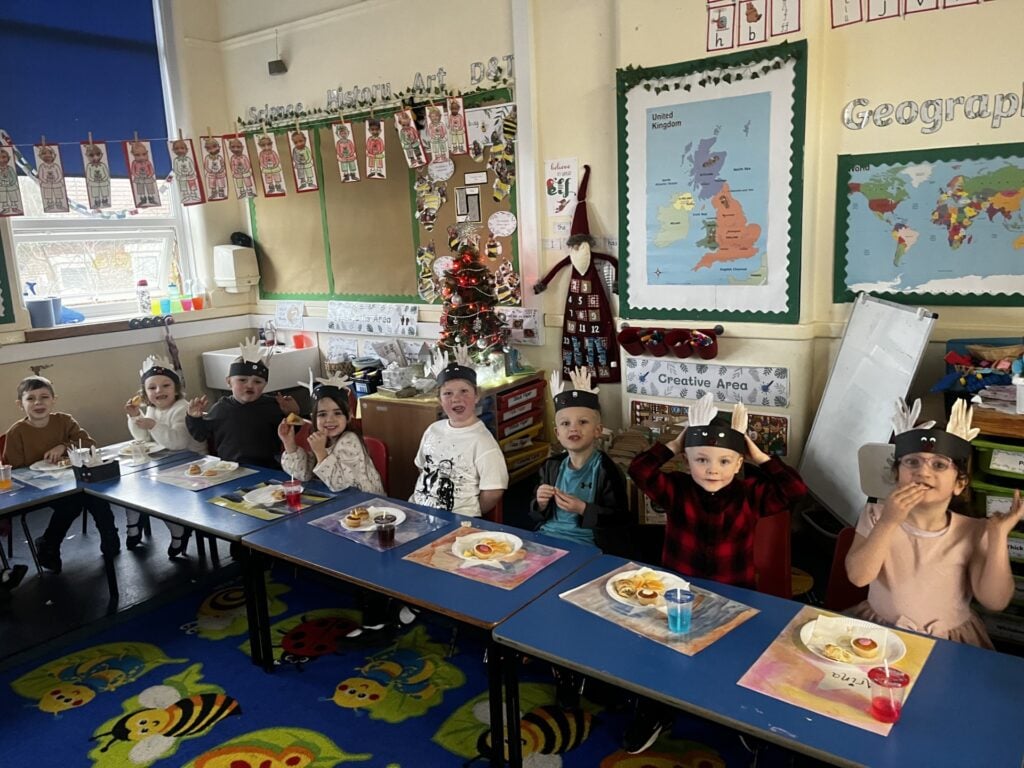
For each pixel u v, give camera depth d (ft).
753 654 5.30
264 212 18.51
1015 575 8.29
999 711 4.63
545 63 13.75
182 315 17.79
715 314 12.26
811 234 11.43
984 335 10.46
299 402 17.85
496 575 6.69
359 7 15.79
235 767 7.20
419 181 15.74
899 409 6.63
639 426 12.07
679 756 7.15
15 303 14.96
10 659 9.27
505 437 14.06
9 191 13.53
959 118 10.26
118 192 16.79
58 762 7.42
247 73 17.93
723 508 7.23
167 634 9.77
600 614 5.92
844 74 10.94
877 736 4.42
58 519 11.55
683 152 12.01
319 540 7.69
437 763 7.15
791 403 11.82
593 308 13.83
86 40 15.76
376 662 8.94
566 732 7.54
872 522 6.65
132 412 12.05
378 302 17.04
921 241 10.75
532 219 14.38
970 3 9.93
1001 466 8.14
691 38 11.62
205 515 8.59
